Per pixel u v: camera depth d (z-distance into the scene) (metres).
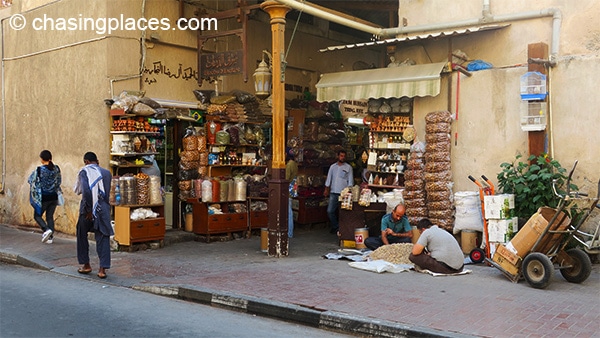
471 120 10.41
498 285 7.88
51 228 11.60
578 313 6.50
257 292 7.51
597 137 9.30
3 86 14.16
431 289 7.64
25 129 13.45
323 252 10.77
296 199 13.62
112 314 6.79
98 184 8.68
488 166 10.22
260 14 13.83
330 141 14.46
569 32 9.65
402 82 10.47
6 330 6.06
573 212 8.62
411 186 10.66
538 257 7.64
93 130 11.41
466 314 6.46
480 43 10.62
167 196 12.46
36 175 11.45
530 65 9.66
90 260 9.93
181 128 12.23
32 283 8.51
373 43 10.66
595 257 9.29
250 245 11.51
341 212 11.30
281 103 10.24
